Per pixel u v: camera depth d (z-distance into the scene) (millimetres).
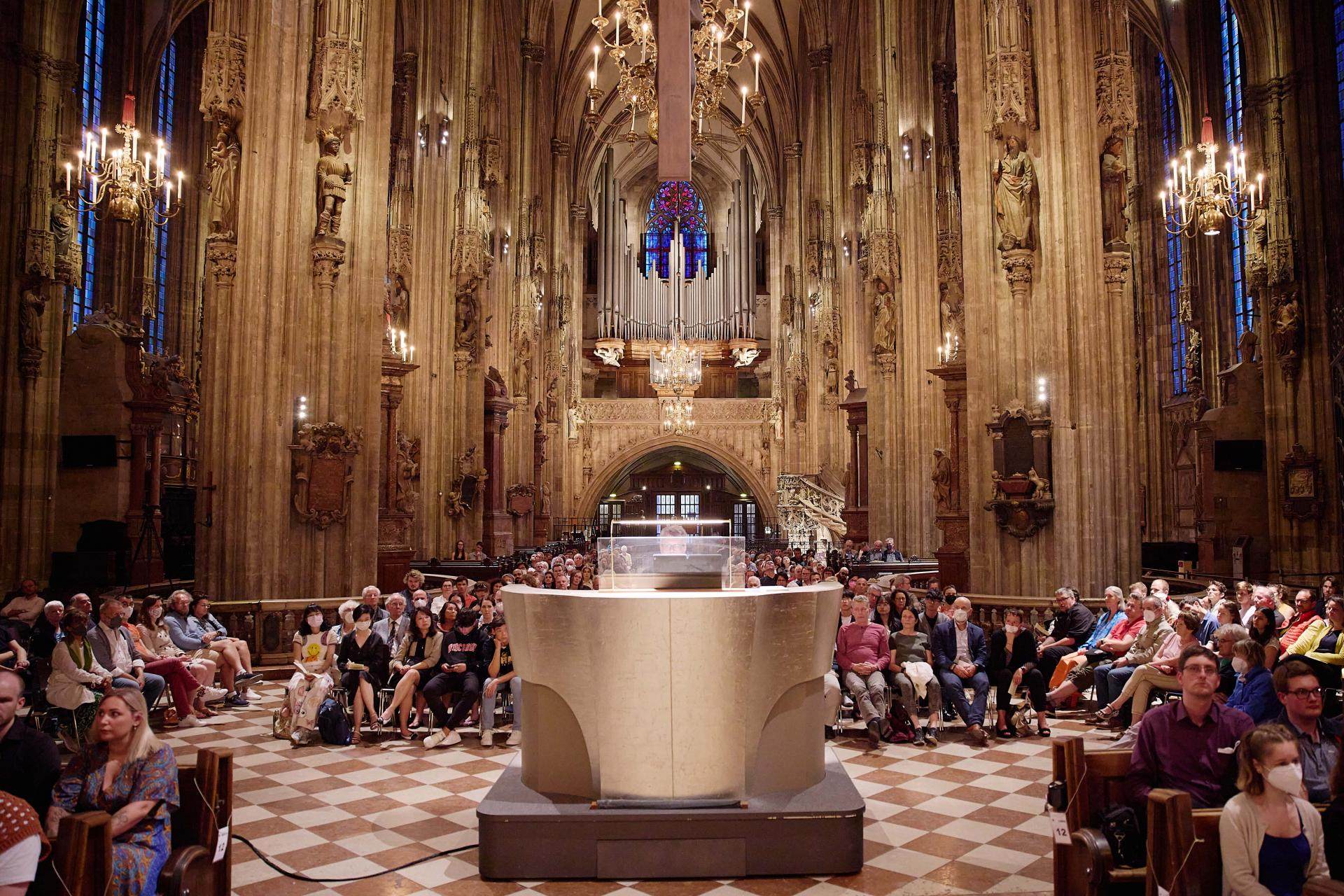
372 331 15391
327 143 14219
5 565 16922
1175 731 4531
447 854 5797
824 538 32219
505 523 28750
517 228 33156
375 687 9117
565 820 5379
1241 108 21984
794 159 39594
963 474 18750
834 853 5422
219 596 13094
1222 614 8469
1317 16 19344
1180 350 26906
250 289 13508
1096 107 14227
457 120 24203
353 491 14898
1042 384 13992
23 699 9414
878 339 23422
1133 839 4305
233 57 13656
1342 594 10422
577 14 38781
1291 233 19250
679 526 6191
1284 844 3744
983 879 5352
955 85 21453
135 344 17984
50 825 4184
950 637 9211
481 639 9031
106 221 22656
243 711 10258
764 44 39719
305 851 5832
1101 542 13625
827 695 8281
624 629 5500
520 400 32062
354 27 14609
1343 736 3850
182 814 4574
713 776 5551
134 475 17484
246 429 13359
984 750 8516
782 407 43031
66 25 18734
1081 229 13961
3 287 17375
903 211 22203
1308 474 18625
